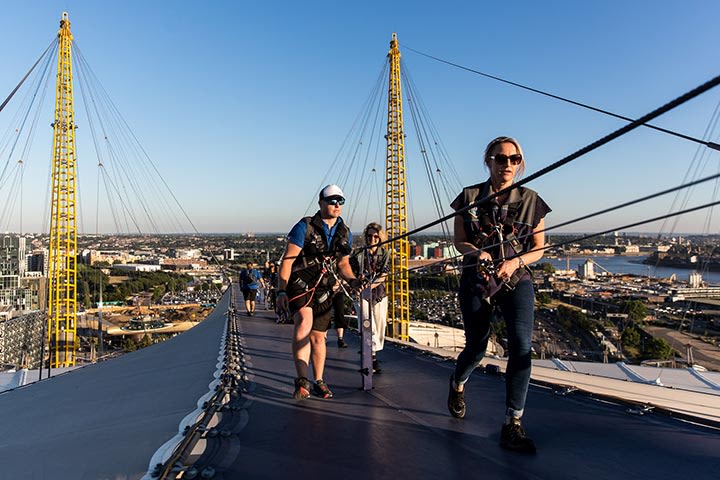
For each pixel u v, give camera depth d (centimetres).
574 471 271
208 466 277
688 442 316
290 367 628
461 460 289
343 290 457
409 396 453
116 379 760
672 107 131
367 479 262
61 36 3962
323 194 434
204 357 781
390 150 4441
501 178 319
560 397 439
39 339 3462
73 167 3984
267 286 1927
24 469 347
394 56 4419
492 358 884
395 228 4384
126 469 292
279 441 324
